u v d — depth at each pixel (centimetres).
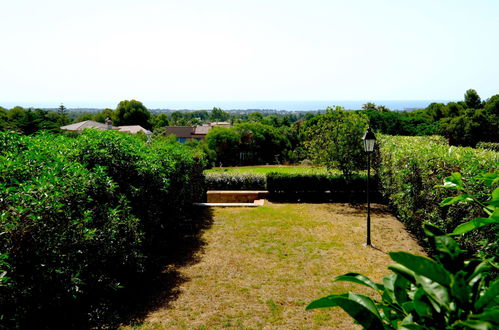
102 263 564
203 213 1366
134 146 802
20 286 357
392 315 136
